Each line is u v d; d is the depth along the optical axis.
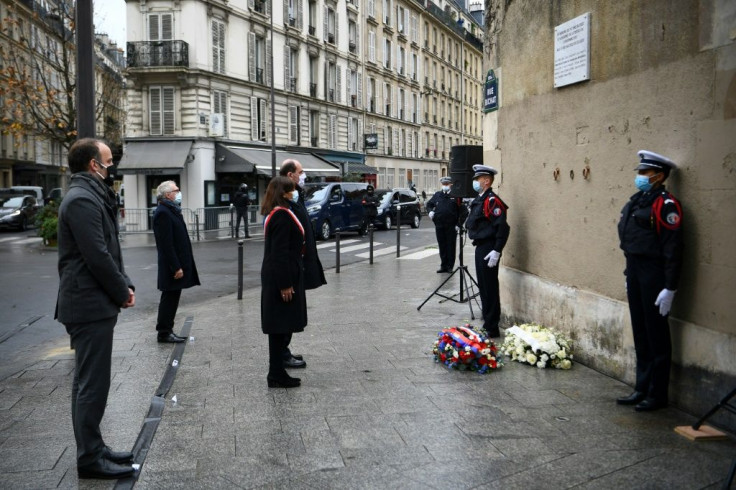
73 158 3.96
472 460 4.04
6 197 31.47
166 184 7.54
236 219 24.66
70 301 3.84
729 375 4.42
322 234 21.36
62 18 25.44
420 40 57.19
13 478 3.89
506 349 6.56
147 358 6.76
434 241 21.27
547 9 6.75
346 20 43.03
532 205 7.21
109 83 32.97
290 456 4.14
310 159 36.78
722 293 4.47
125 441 4.48
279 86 35.16
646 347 5.00
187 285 7.55
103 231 3.92
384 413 4.92
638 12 5.28
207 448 4.29
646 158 4.77
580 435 4.43
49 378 6.16
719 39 4.46
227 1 30.62
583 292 6.18
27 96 26.14
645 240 4.76
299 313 5.59
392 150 51.81
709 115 4.55
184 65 28.48
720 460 3.99
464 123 70.31
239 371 6.16
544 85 6.86
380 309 9.27
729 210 4.39
